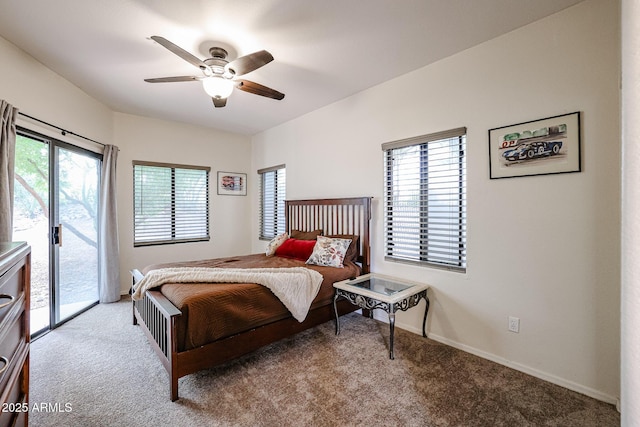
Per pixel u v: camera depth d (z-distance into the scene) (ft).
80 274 10.96
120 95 10.98
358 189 11.03
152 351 7.94
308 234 12.27
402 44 7.68
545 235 6.63
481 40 7.51
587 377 6.11
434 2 6.09
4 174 7.12
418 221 9.27
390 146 9.81
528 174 6.84
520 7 6.25
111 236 12.01
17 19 6.58
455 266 8.35
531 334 6.85
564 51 6.34
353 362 7.38
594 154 5.98
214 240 15.96
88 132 10.96
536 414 5.53
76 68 8.88
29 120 8.25
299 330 8.28
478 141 7.72
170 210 14.51
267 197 16.47
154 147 13.87
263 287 7.52
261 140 16.46
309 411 5.62
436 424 5.29
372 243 10.57
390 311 7.41
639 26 1.34
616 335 5.79
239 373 6.88
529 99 6.83
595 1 5.95
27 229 8.64
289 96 11.27
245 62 6.81
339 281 9.32
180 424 5.29
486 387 6.35
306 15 6.48
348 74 9.43
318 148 12.69
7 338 3.55
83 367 7.14
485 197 7.60
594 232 6.01
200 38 7.30
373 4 6.14
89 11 6.30
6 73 7.46
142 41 7.44
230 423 5.32
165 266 9.96
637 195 1.37
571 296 6.30
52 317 9.37
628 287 1.43
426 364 7.29
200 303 6.31
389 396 6.06
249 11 6.31
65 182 10.17
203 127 15.44
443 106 8.44
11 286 3.71
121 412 5.58
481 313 7.71
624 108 1.52
